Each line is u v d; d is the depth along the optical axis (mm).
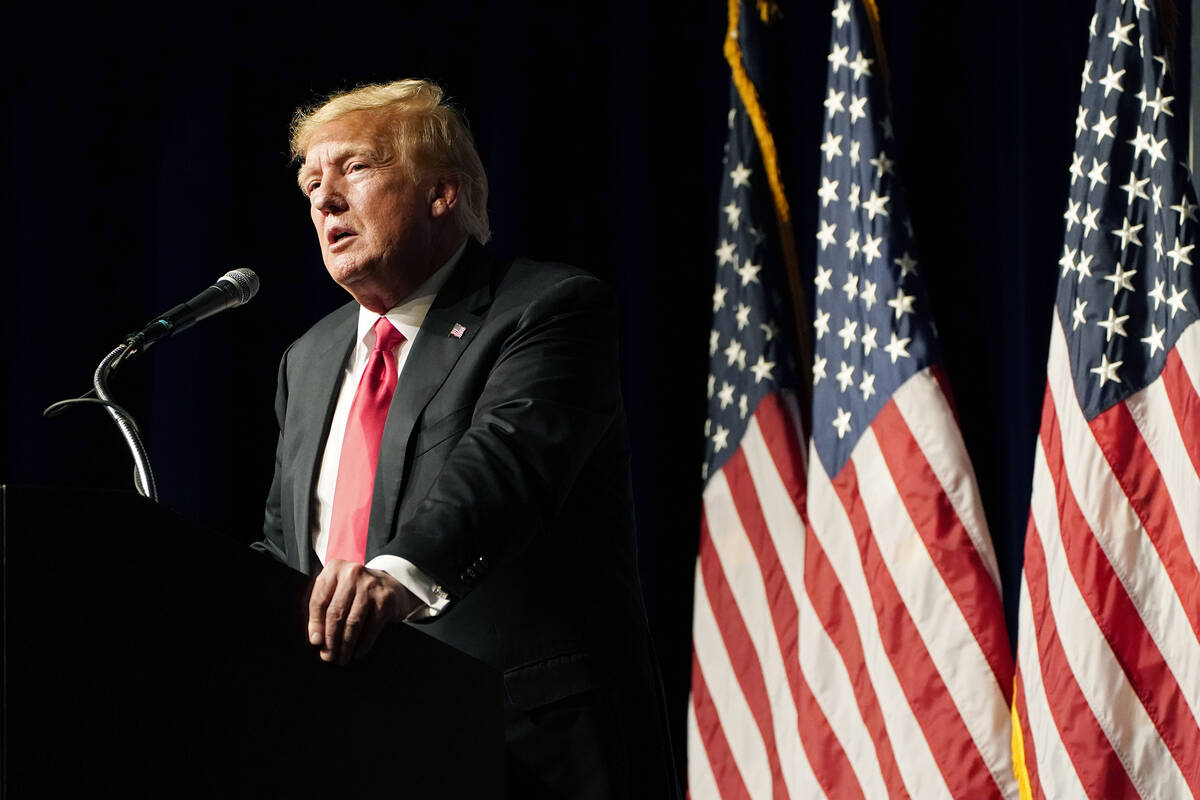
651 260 9289
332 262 4527
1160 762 6668
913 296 7992
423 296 4562
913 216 8750
